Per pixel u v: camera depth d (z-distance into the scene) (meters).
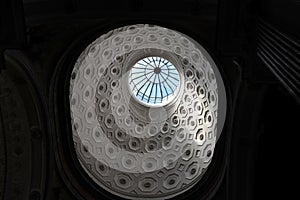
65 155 13.07
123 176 14.39
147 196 14.02
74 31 11.96
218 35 9.78
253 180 11.95
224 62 12.03
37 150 12.48
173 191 13.92
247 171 12.00
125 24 12.09
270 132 11.77
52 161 12.62
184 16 11.25
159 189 14.14
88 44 12.54
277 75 7.80
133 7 11.09
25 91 12.08
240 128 11.95
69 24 11.69
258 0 9.30
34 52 11.81
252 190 11.91
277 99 11.49
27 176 12.44
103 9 11.04
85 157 13.91
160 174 14.52
